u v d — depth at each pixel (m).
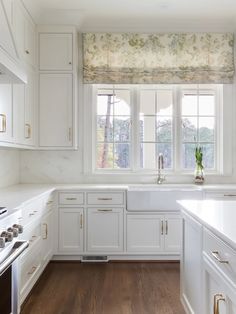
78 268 3.32
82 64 3.90
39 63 3.64
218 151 4.08
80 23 3.75
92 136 3.99
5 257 1.58
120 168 4.06
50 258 3.33
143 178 3.98
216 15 3.66
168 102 4.06
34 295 2.68
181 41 3.86
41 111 3.66
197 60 3.87
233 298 1.22
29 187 3.43
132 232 3.47
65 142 3.67
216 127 4.08
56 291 2.76
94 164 4.04
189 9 3.50
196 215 1.74
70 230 3.47
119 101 4.05
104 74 3.86
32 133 3.50
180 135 4.04
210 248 1.53
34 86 3.58
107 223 3.47
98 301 2.58
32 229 2.59
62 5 3.39
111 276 3.11
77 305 2.51
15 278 1.74
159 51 3.86
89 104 3.95
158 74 3.86
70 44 3.64
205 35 3.87
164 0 3.30
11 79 2.14
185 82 3.87
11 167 3.66
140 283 2.94
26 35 3.23
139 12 3.58
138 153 4.04
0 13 2.47
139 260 3.53
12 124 2.79
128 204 3.44
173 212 3.46
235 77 3.95
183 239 2.16
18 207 2.08
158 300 2.60
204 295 1.64
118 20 3.78
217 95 4.06
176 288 2.83
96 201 3.47
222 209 1.91
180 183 3.97
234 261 1.22
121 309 2.45
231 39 3.88
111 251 3.48
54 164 3.98
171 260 3.53
